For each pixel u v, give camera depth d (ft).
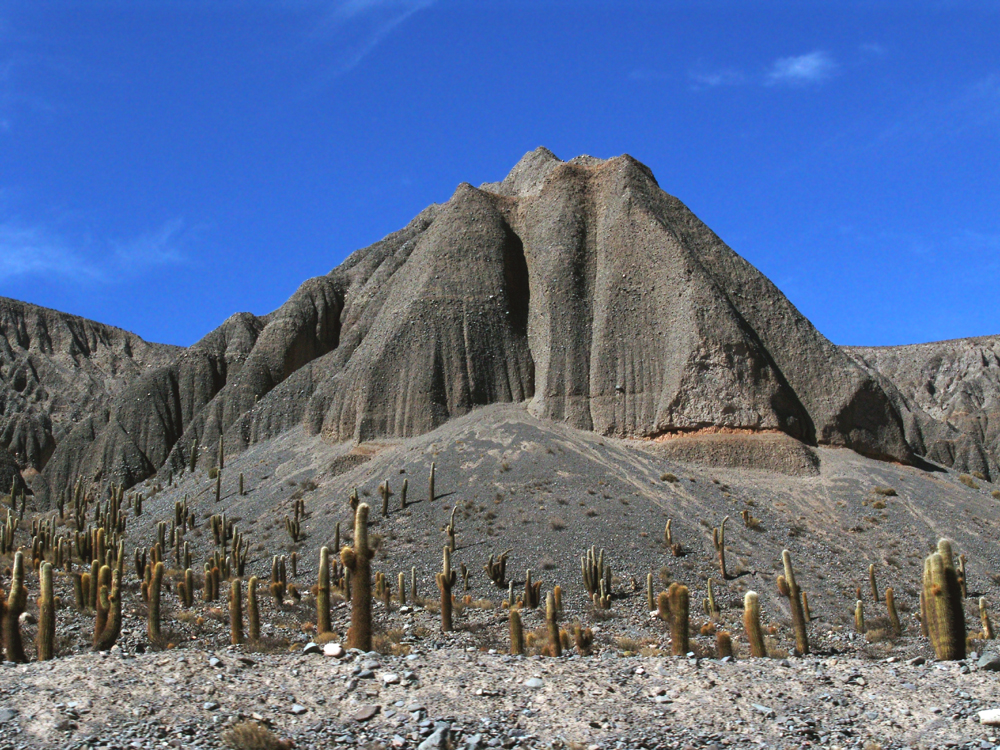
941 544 61.67
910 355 616.80
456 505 186.91
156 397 346.33
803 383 233.96
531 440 214.28
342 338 334.44
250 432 293.43
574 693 51.78
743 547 169.27
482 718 48.01
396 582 152.46
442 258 270.26
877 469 210.79
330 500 203.51
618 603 136.98
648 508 181.98
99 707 47.11
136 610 94.07
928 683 53.88
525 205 288.51
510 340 257.55
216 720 46.55
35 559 127.44
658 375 232.53
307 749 44.52
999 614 139.95
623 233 256.93
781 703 51.67
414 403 243.81
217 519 182.91
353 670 53.62
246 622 96.94
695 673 56.03
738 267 255.29
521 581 152.25
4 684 49.98
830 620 135.64
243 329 378.73
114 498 217.36
